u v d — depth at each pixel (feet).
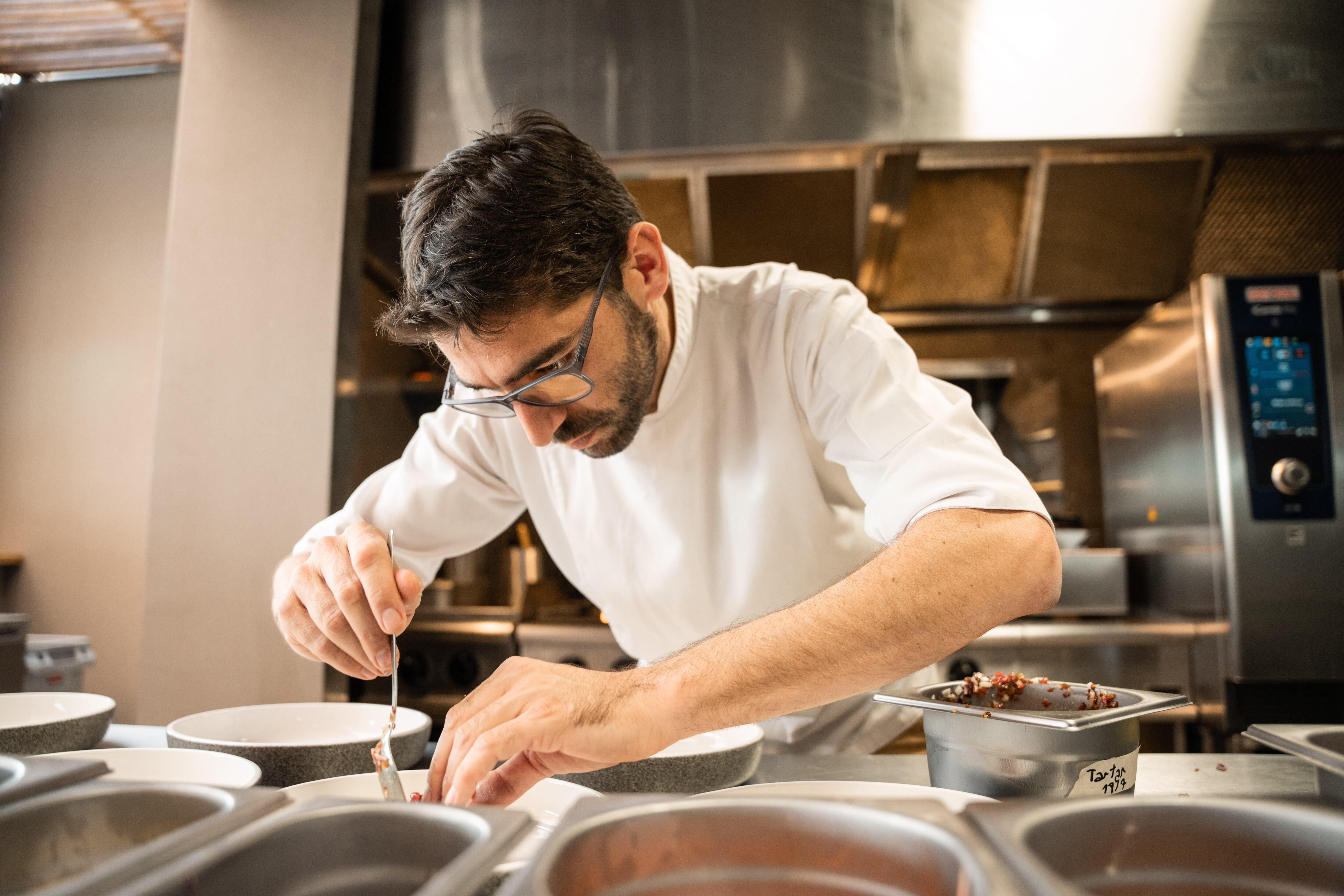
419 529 4.12
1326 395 6.55
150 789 1.55
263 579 6.81
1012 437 9.40
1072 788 2.12
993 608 2.40
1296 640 6.43
